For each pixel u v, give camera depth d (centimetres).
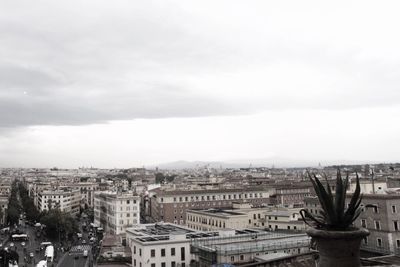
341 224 1390
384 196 10000
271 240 10494
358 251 1360
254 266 2344
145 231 13212
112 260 12100
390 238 9825
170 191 19550
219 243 10275
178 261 10838
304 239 10681
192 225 17000
